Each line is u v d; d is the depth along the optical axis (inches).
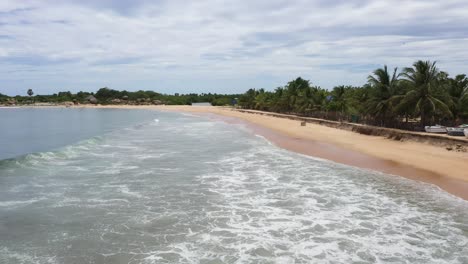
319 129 1749.5
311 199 600.4
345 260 386.6
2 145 1368.1
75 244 427.8
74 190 649.6
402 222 494.3
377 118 1598.2
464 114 1487.5
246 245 423.5
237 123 2324.1
